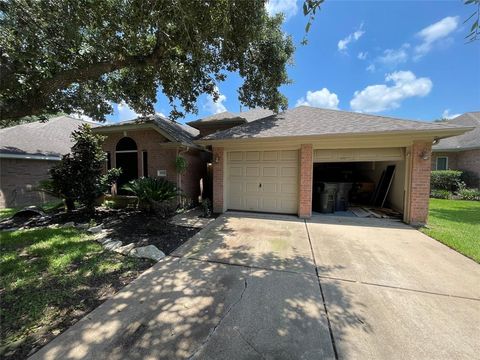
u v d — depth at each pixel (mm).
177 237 5723
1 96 5074
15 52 4488
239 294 3178
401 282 3547
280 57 8438
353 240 5566
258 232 6203
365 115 8430
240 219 7629
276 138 7441
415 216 6992
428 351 2201
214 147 8656
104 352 2158
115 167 10375
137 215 8062
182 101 8992
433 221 7469
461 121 17719
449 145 15188
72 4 4465
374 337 2377
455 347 2250
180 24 5082
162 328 2484
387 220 7516
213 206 8773
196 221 7383
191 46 5656
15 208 10344
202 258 4445
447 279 3650
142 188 7707
